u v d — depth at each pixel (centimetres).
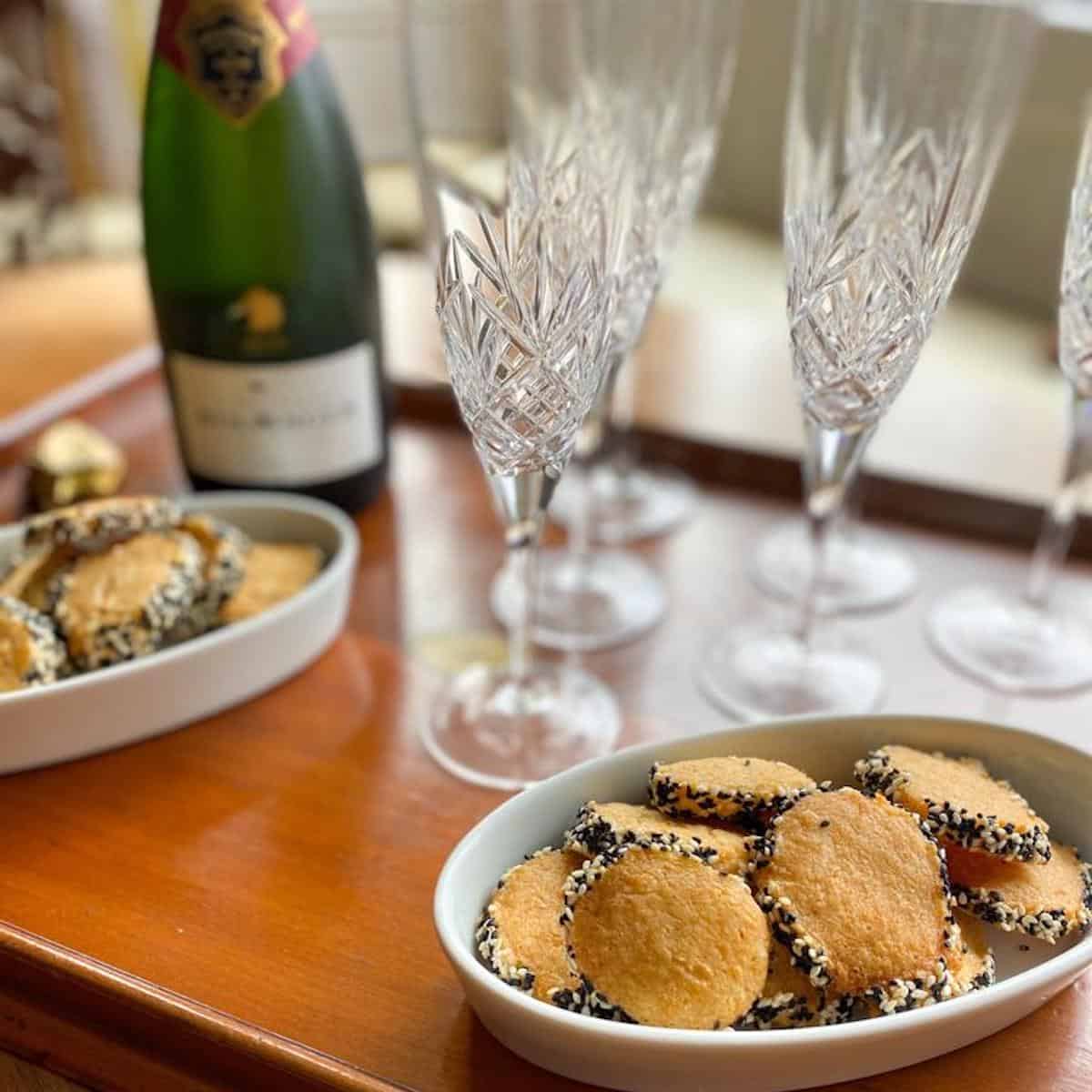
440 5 60
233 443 55
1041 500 58
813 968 31
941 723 38
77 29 95
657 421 65
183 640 46
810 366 42
